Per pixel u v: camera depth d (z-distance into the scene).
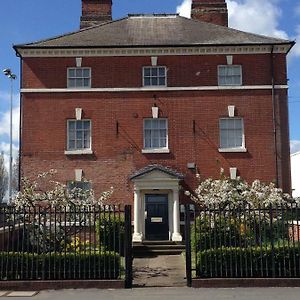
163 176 25.97
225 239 15.38
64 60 27.77
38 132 27.20
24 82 27.58
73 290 14.30
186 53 27.73
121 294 13.68
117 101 27.44
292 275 14.89
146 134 27.41
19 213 15.71
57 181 25.95
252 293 13.60
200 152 26.97
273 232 15.80
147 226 26.48
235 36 28.73
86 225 18.19
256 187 21.28
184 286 14.78
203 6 32.44
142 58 27.80
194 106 27.34
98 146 27.09
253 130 27.11
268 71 27.55
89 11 32.66
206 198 21.70
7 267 14.91
